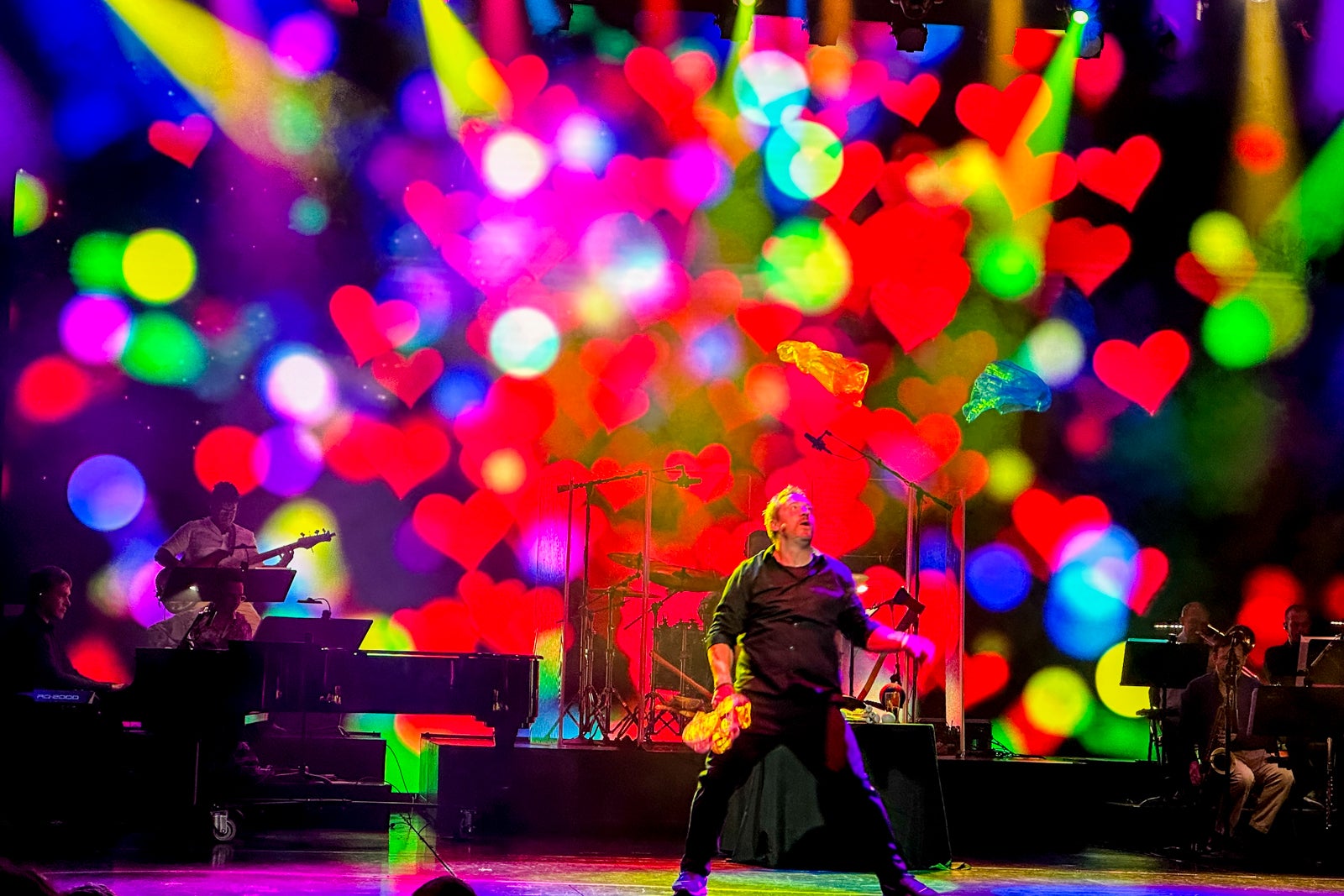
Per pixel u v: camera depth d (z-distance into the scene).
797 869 7.37
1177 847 9.05
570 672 11.77
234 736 8.47
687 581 9.84
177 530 11.77
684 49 12.04
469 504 12.86
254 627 10.86
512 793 8.76
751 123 12.25
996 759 9.98
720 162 12.31
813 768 5.76
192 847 7.77
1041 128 12.16
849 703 5.82
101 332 12.21
